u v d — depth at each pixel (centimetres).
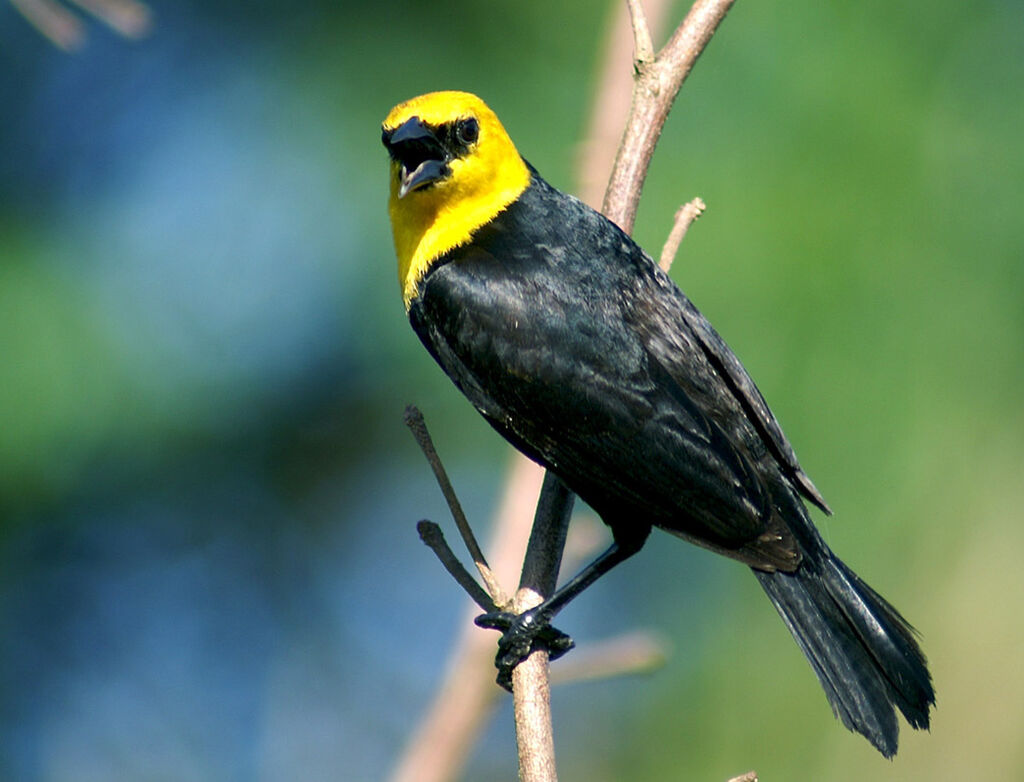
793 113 1266
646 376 877
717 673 1496
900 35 1285
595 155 1049
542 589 845
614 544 890
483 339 888
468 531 788
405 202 934
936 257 1259
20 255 1416
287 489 1586
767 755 1438
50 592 1666
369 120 1412
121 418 1393
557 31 1381
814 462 1248
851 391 1241
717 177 1255
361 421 1517
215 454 1509
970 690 1367
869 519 1271
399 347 1416
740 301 1230
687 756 1483
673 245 930
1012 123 1285
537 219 916
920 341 1255
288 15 1494
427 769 920
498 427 908
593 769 1591
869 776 1405
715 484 866
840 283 1241
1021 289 1266
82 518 1521
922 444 1259
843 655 841
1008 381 1270
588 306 884
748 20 1280
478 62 1390
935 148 1271
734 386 907
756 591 1499
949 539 1292
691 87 1274
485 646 927
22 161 1547
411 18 1424
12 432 1338
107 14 979
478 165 916
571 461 877
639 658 909
